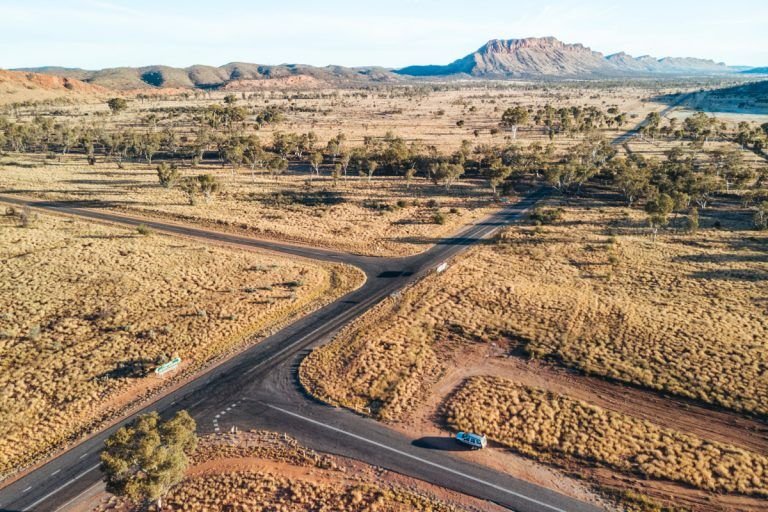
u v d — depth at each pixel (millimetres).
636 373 49000
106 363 51125
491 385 48375
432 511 34375
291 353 54562
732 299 65062
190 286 69188
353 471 38062
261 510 34438
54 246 83125
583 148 161375
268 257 82438
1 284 67438
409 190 132000
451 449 40156
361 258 83625
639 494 35031
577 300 66250
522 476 37312
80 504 35625
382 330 59000
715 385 46594
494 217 109062
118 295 65500
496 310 64062
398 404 45875
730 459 37844
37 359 51156
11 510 35031
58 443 41406
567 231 97250
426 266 79812
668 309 62781
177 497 35656
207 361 52938
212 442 41312
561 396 46312
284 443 41125
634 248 86812
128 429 32875
